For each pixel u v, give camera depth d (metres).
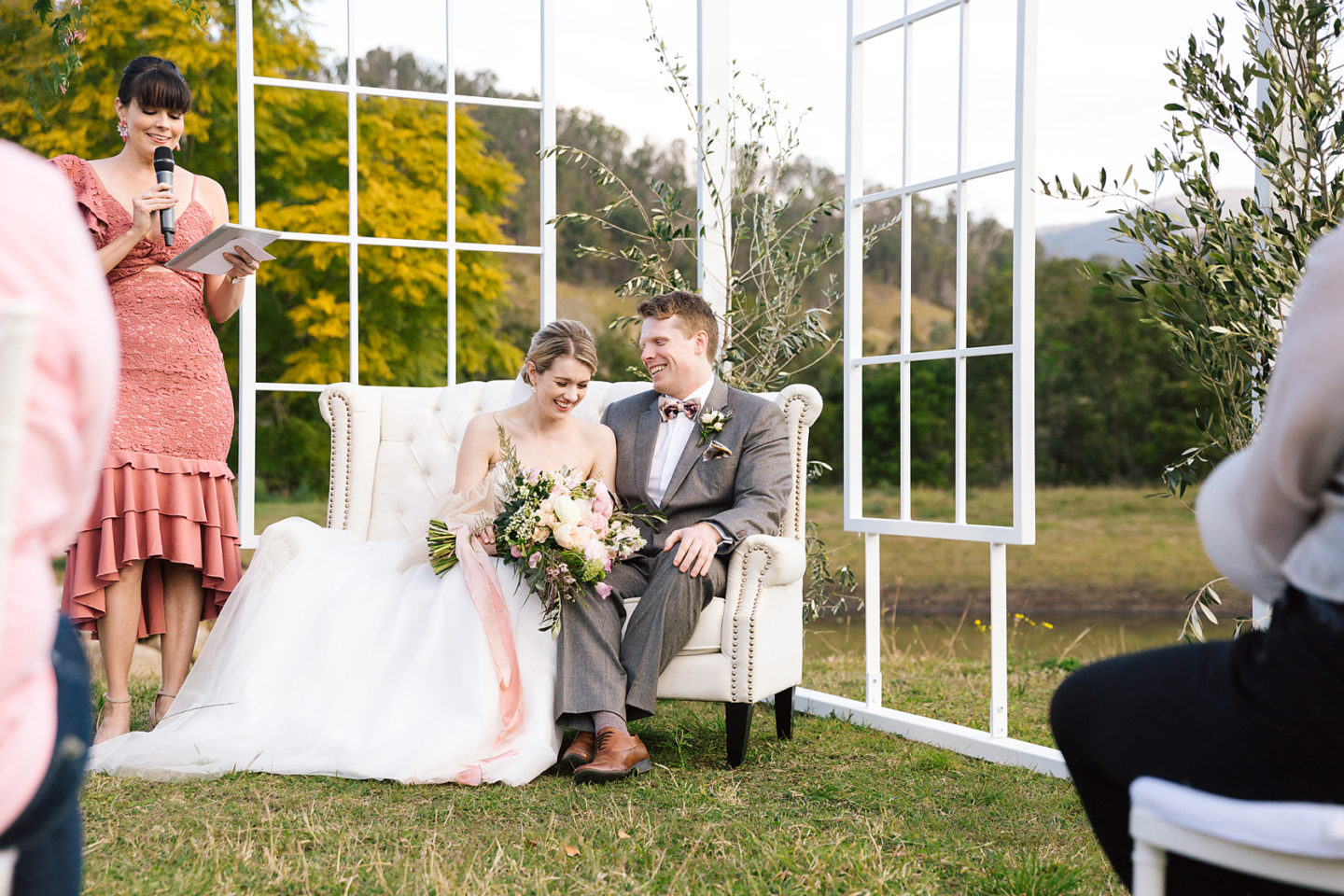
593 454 3.75
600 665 3.28
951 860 2.46
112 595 3.57
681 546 3.33
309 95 11.84
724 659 3.35
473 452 3.70
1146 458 18.52
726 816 2.79
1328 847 1.14
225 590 3.78
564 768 3.30
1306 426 1.17
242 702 3.35
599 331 16.77
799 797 3.02
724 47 4.97
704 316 3.79
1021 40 3.54
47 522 1.02
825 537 18.36
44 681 1.10
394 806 2.82
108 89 10.20
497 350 12.79
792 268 5.17
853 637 9.23
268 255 3.70
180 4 4.89
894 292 18.05
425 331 12.42
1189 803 1.27
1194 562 17.20
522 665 3.30
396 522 4.15
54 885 1.17
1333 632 1.19
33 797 1.06
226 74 11.27
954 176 3.90
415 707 3.27
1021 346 3.57
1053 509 18.67
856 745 3.78
